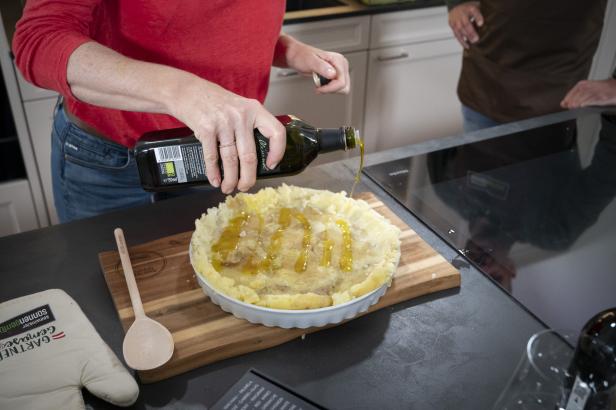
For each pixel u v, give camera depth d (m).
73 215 1.22
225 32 1.01
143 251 0.87
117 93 0.76
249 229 0.85
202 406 0.65
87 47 0.77
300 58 1.09
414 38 2.26
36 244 0.90
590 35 1.65
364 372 0.69
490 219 1.00
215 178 0.71
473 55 1.84
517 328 0.76
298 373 0.69
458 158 1.19
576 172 1.16
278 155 0.71
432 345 0.73
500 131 1.32
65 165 1.17
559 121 1.36
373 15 2.12
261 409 0.63
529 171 1.15
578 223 0.99
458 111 2.60
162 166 0.76
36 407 0.61
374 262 0.79
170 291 0.79
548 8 1.59
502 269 0.87
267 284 0.75
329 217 0.88
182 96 0.71
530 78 1.72
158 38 0.98
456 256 0.90
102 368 0.65
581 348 0.57
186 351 0.69
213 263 0.78
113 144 1.12
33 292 0.81
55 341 0.69
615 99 1.44
